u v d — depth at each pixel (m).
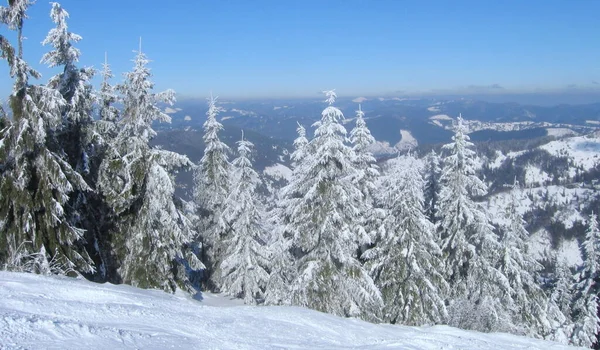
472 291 26.61
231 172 30.25
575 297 34.66
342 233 20.59
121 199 22.16
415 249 23.66
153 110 22.64
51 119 18.88
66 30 21.42
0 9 18.84
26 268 18.19
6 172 19.05
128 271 22.39
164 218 22.31
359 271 21.41
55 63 21.52
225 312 14.59
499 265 28.45
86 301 12.70
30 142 18.27
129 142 22.86
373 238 24.86
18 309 10.29
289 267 23.09
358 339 14.40
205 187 31.95
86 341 8.82
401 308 23.80
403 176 24.19
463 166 26.47
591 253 33.44
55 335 8.77
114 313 11.57
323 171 20.50
